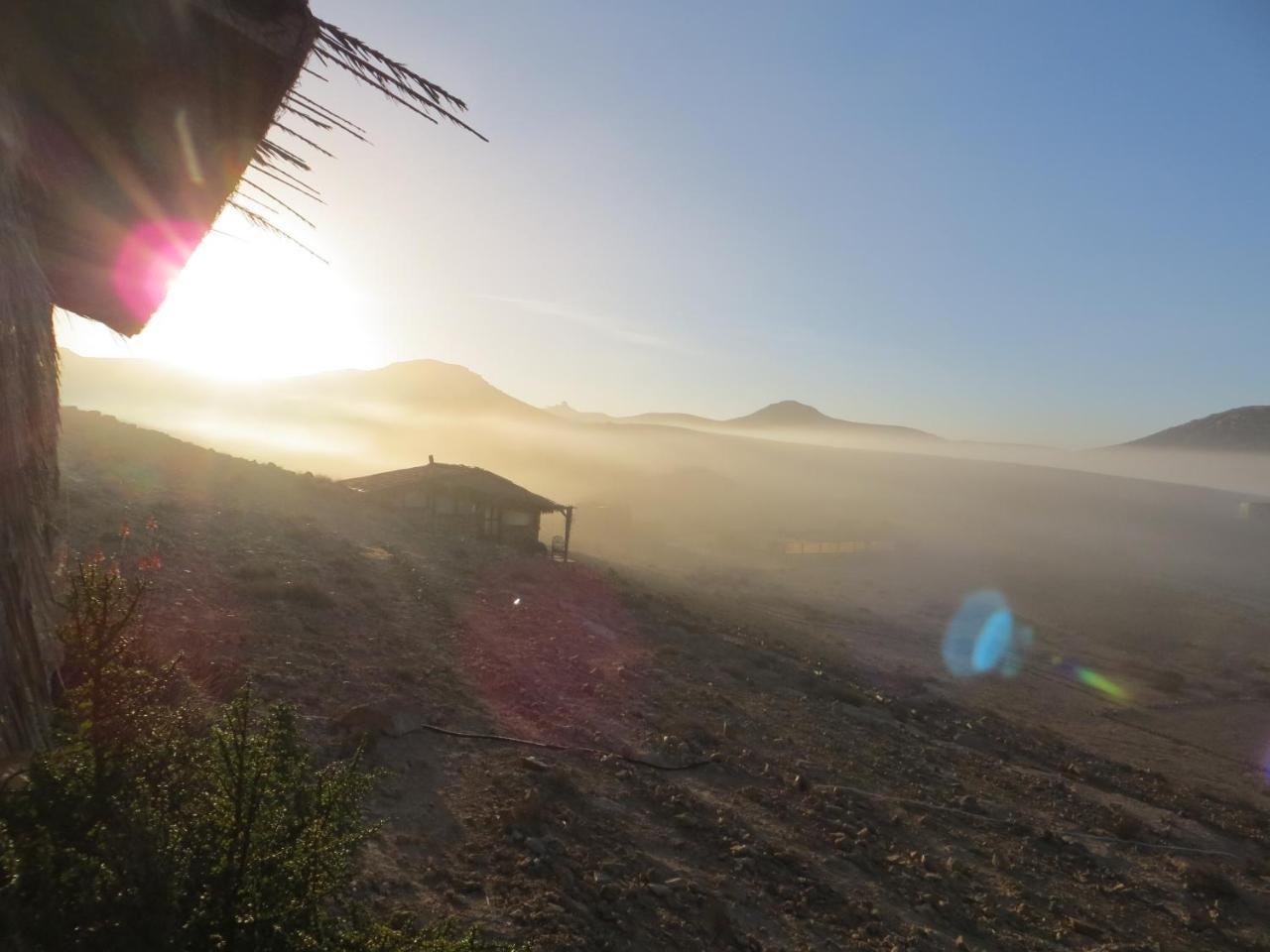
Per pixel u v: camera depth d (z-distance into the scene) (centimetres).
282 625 1666
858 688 2964
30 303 453
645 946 942
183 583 1709
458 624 2127
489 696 1648
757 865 1249
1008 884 1483
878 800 1717
